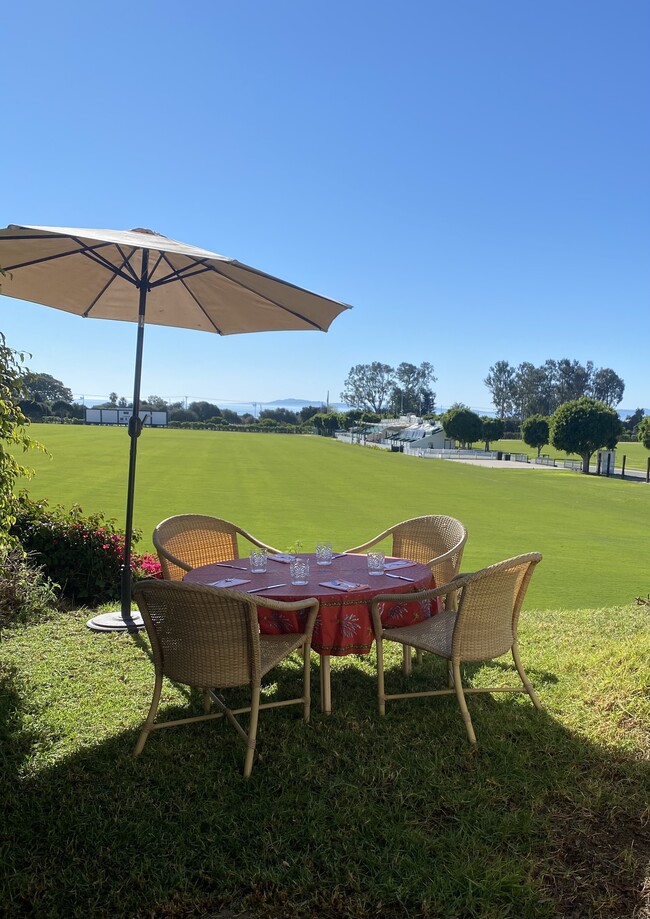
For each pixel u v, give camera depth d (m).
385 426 76.44
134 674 3.99
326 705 3.46
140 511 13.20
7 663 4.12
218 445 41.69
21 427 3.90
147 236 3.83
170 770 2.85
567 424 37.03
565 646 4.79
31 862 2.23
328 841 2.35
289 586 3.56
